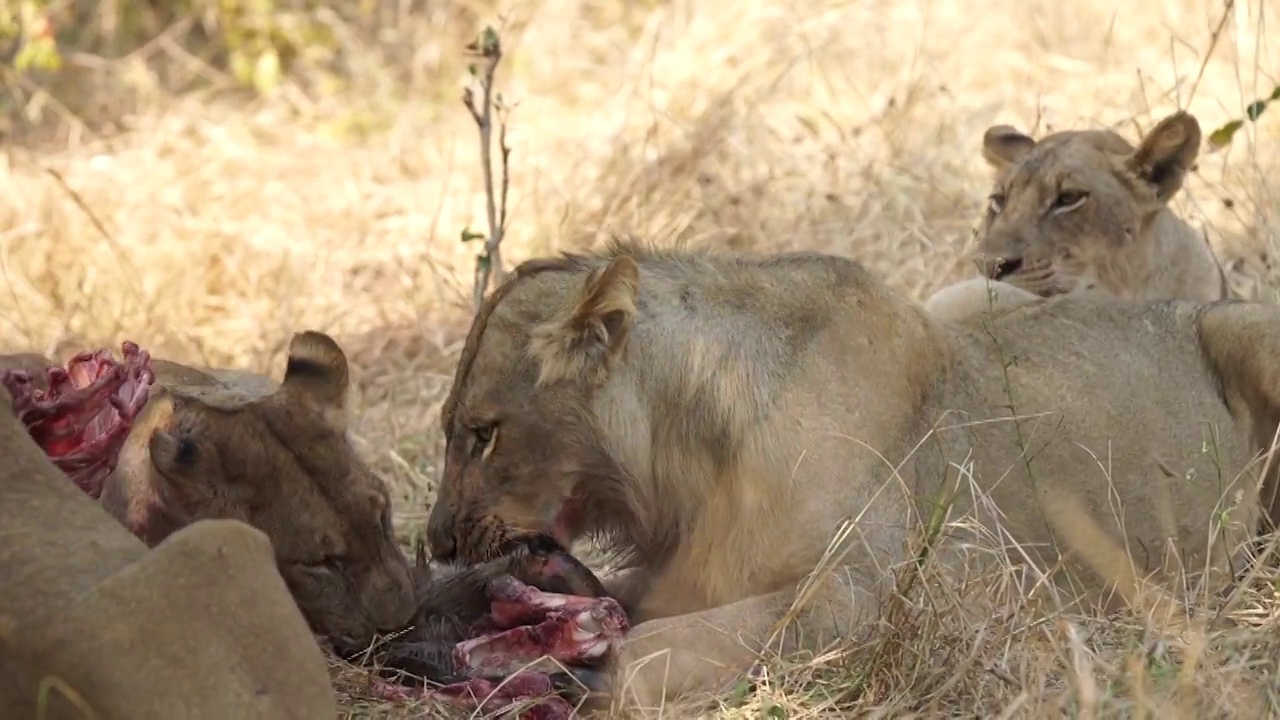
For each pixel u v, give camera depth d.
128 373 9.08
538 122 20.09
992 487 9.89
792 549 9.31
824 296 9.66
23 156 19.91
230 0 22.58
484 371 9.50
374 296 16.38
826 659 8.85
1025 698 8.08
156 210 18.02
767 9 20.69
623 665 8.93
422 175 19.38
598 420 9.42
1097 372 10.30
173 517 8.77
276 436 8.98
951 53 20.00
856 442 9.41
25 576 6.92
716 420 9.41
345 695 8.88
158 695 6.63
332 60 22.89
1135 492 10.16
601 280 9.23
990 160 14.59
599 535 10.02
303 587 8.97
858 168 17.14
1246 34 19.17
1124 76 19.05
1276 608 9.41
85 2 22.89
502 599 9.28
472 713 8.77
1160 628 9.26
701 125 17.89
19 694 6.79
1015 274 13.44
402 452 13.12
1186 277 14.06
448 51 22.67
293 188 19.12
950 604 9.03
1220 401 10.57
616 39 22.19
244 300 16.16
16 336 15.42
